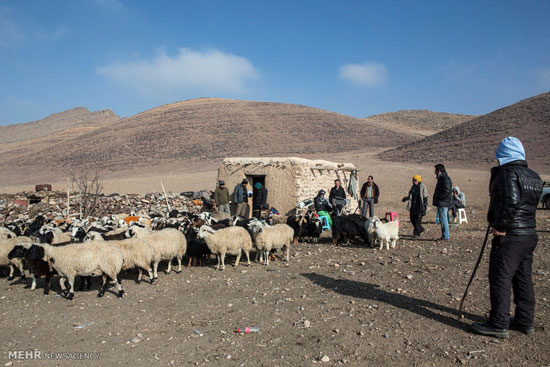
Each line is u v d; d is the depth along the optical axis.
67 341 5.79
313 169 17.52
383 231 11.17
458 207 16.05
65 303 7.54
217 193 15.23
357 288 7.73
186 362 5.09
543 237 11.62
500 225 5.23
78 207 20.44
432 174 41.75
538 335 5.31
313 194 17.41
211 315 6.66
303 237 13.64
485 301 6.63
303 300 7.17
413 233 13.23
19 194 21.69
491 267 5.38
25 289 8.66
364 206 14.23
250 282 8.55
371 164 54.91
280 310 6.71
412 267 9.08
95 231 10.28
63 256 7.62
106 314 6.87
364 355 5.05
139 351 5.41
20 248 7.98
